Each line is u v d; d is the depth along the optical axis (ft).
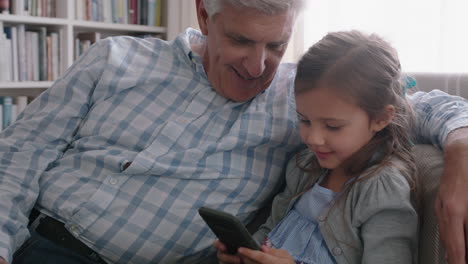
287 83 3.67
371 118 2.81
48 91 3.81
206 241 3.44
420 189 2.80
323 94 2.72
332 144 2.79
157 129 3.57
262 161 3.54
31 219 3.56
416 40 6.59
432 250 2.52
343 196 2.92
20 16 7.65
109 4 8.64
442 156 2.88
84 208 3.32
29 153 3.54
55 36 8.14
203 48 3.85
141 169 3.32
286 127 3.50
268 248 2.70
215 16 3.27
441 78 3.82
